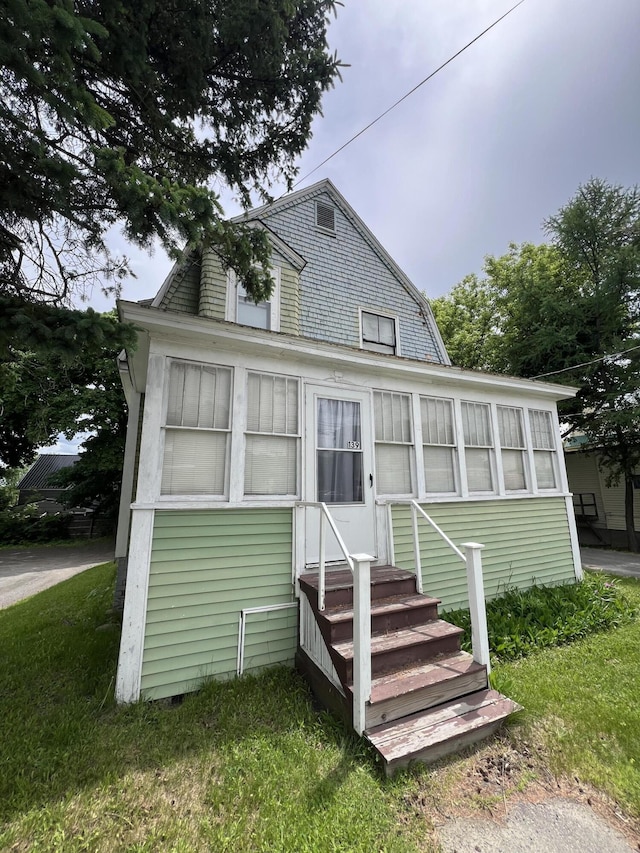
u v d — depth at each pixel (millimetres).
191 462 3648
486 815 2023
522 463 6266
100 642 4203
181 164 3975
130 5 2824
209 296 5902
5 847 1769
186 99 3574
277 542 3875
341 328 7602
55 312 2572
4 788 2082
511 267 16203
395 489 4871
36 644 4203
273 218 7320
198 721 2795
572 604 5125
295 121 4031
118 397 14078
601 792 2180
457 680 2857
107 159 2504
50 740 2492
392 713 2588
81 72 3027
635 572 8688
